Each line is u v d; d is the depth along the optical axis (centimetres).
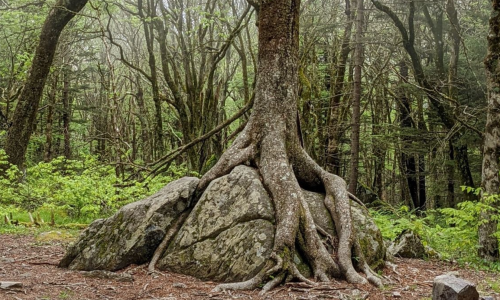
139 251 709
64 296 547
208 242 674
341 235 688
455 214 962
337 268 643
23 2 1959
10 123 1599
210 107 1773
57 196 1287
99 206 1334
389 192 3606
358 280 620
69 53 2748
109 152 2547
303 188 795
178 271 676
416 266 806
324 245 685
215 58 1753
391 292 588
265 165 724
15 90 2517
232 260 638
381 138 2103
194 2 2211
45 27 1580
